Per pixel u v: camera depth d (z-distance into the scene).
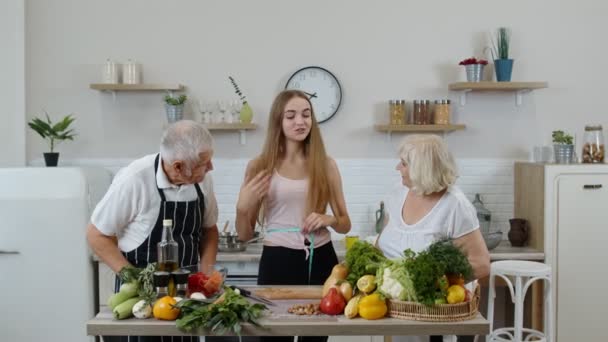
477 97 5.38
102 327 2.52
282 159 3.45
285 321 2.55
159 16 5.30
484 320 2.56
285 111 3.37
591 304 4.90
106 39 5.31
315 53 5.32
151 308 2.61
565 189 4.86
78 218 4.69
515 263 4.55
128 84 5.16
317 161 3.40
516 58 5.38
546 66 5.38
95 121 5.35
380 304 2.59
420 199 3.12
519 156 5.41
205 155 2.83
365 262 2.72
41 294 4.71
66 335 4.74
